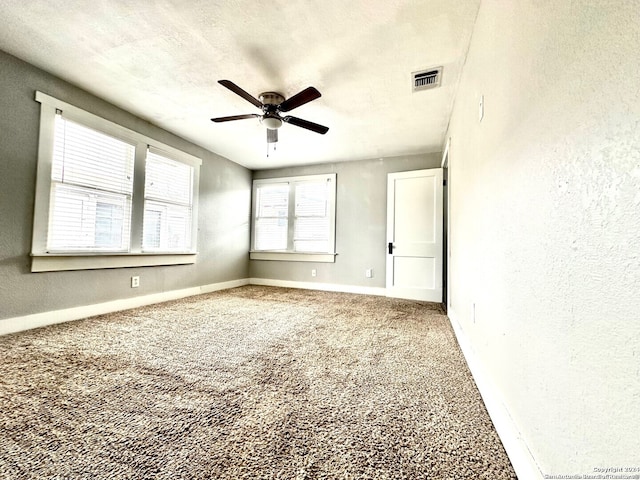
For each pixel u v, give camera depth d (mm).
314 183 4906
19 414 1203
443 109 2867
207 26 1839
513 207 1045
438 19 1735
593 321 585
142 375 1602
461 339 2123
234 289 4617
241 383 1535
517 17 1031
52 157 2455
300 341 2230
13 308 2242
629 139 499
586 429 597
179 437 1086
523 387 926
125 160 3086
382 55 2084
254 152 4363
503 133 1167
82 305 2717
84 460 960
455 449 1049
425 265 4039
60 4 1680
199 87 2582
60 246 2541
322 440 1086
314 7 1668
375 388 1499
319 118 3117
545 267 793
